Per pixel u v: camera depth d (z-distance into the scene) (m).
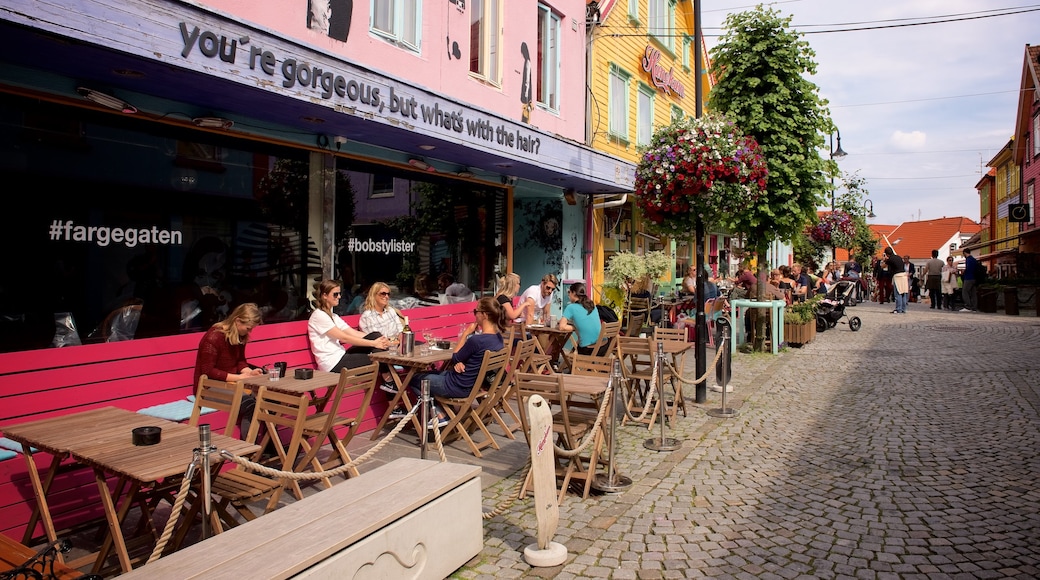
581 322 8.41
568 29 12.06
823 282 19.19
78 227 5.10
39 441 3.66
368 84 6.11
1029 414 7.54
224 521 4.34
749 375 10.42
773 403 8.50
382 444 4.42
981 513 4.80
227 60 4.77
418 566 3.60
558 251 12.43
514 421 7.64
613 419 5.39
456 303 9.37
